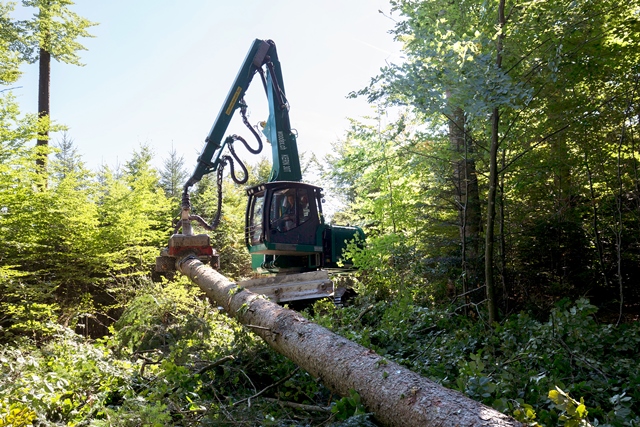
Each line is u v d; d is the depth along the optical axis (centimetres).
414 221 970
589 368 427
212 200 1766
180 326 589
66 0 1513
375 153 857
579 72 704
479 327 596
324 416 393
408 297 703
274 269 1044
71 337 622
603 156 798
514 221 816
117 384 457
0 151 971
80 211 1105
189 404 395
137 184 1310
